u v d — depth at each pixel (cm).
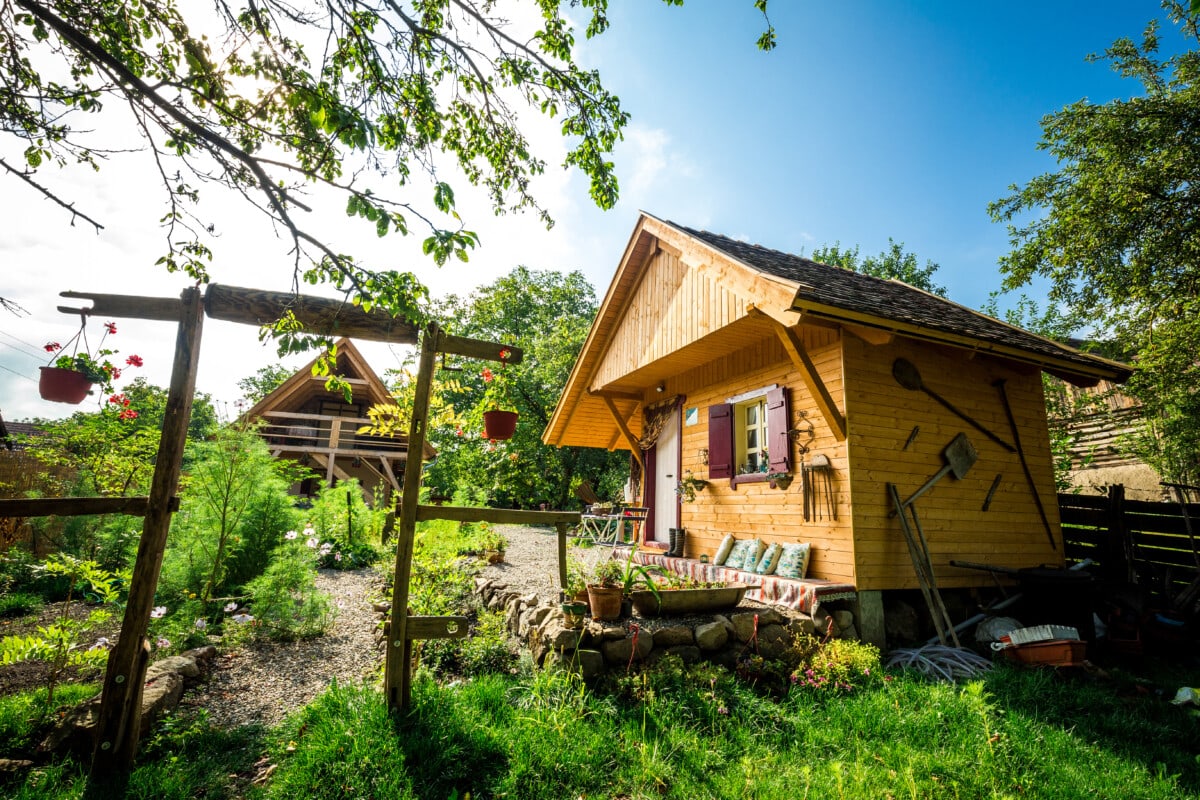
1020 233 1225
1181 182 998
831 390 629
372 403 2041
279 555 575
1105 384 1182
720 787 289
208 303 332
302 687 418
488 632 489
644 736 334
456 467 1526
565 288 3100
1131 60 1135
